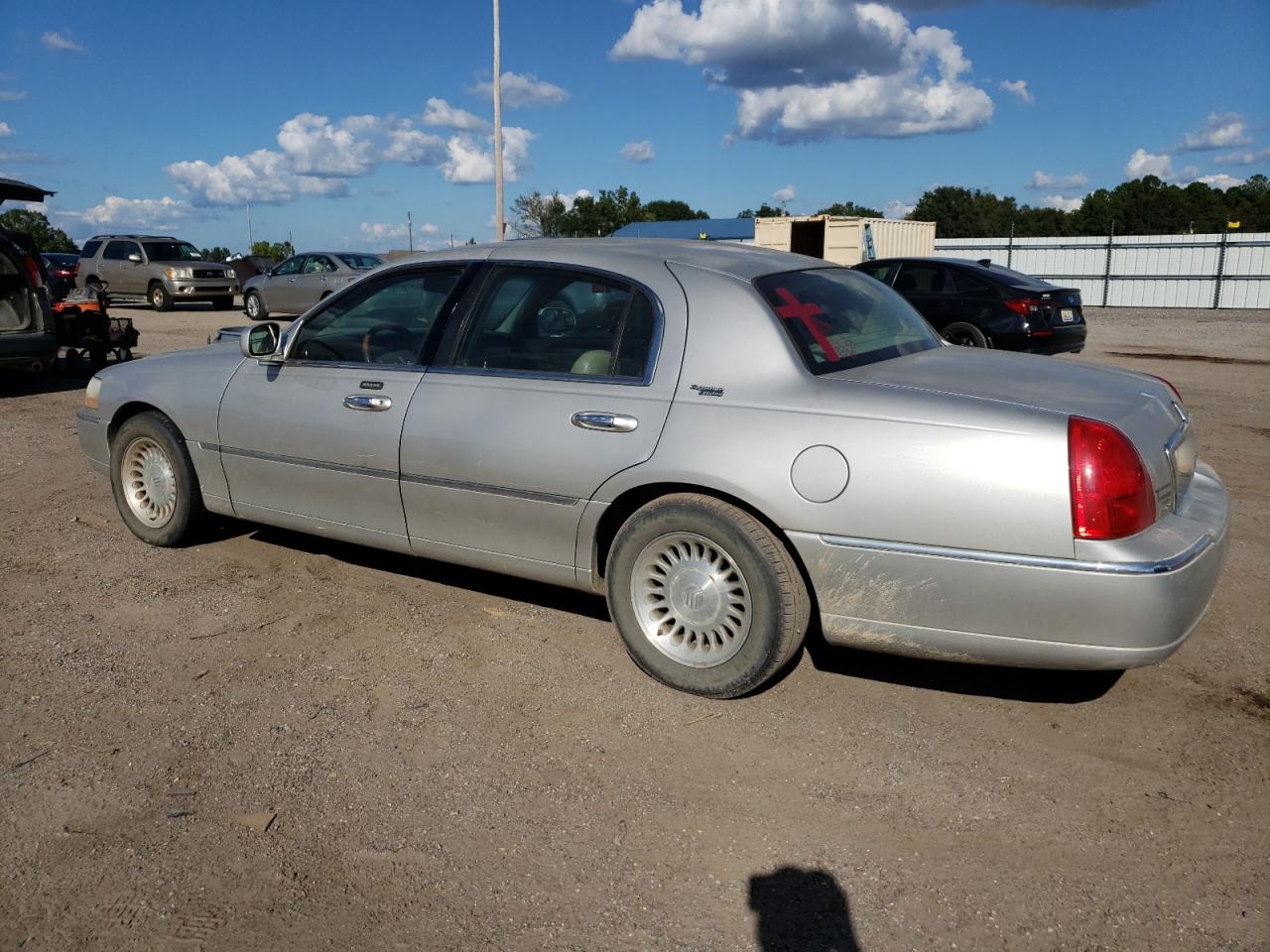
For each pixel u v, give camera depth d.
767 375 3.41
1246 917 2.45
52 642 4.05
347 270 20.64
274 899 2.52
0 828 2.81
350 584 4.72
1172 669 3.81
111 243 24.84
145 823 2.83
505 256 4.11
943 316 12.85
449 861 2.68
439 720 3.44
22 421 9.02
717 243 4.31
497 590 4.65
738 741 3.30
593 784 3.04
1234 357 15.61
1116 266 32.16
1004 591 3.04
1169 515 3.22
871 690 3.65
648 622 3.67
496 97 23.83
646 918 2.46
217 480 4.88
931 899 2.52
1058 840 2.76
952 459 3.06
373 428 4.20
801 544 3.27
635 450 3.54
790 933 2.40
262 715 3.46
